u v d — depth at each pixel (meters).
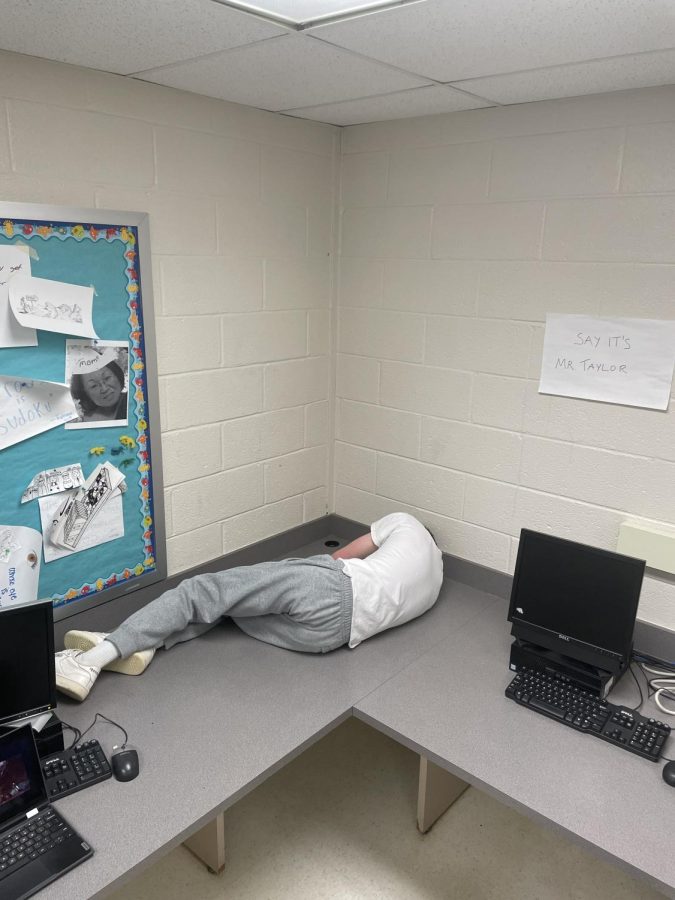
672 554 1.95
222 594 2.01
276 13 1.30
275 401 2.52
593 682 1.83
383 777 2.34
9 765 1.43
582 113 1.93
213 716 1.76
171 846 1.39
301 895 1.90
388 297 2.49
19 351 1.75
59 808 1.45
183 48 1.54
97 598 2.05
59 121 1.74
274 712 1.78
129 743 1.66
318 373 2.66
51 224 1.75
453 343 2.35
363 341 2.61
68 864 1.30
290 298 2.48
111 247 1.89
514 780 1.56
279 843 2.07
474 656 2.04
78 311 1.85
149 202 1.98
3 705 1.52
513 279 2.17
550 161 2.02
